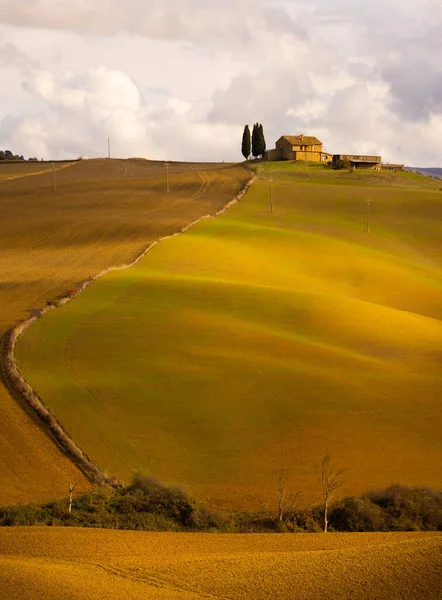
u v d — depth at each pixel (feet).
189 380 185.88
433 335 238.27
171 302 251.19
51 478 136.36
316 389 184.14
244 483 140.67
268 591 72.43
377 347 223.30
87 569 80.69
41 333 217.36
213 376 188.85
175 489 125.59
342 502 121.60
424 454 154.20
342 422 167.43
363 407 175.73
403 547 82.74
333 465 148.25
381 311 259.19
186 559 85.66
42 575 75.66
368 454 153.38
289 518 119.55
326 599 69.87
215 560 83.87
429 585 70.64
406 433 163.43
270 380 188.14
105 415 166.30
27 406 166.30
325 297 266.98
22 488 131.44
